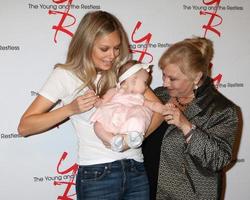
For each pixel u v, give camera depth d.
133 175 1.53
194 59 1.53
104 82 1.56
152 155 1.72
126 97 1.51
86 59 1.49
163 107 1.49
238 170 2.45
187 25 2.22
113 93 1.54
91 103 1.39
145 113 1.49
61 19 2.04
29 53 2.03
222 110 1.59
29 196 2.16
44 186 2.18
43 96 1.48
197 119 1.61
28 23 2.01
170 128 1.66
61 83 1.49
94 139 1.50
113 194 1.50
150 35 2.18
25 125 1.45
